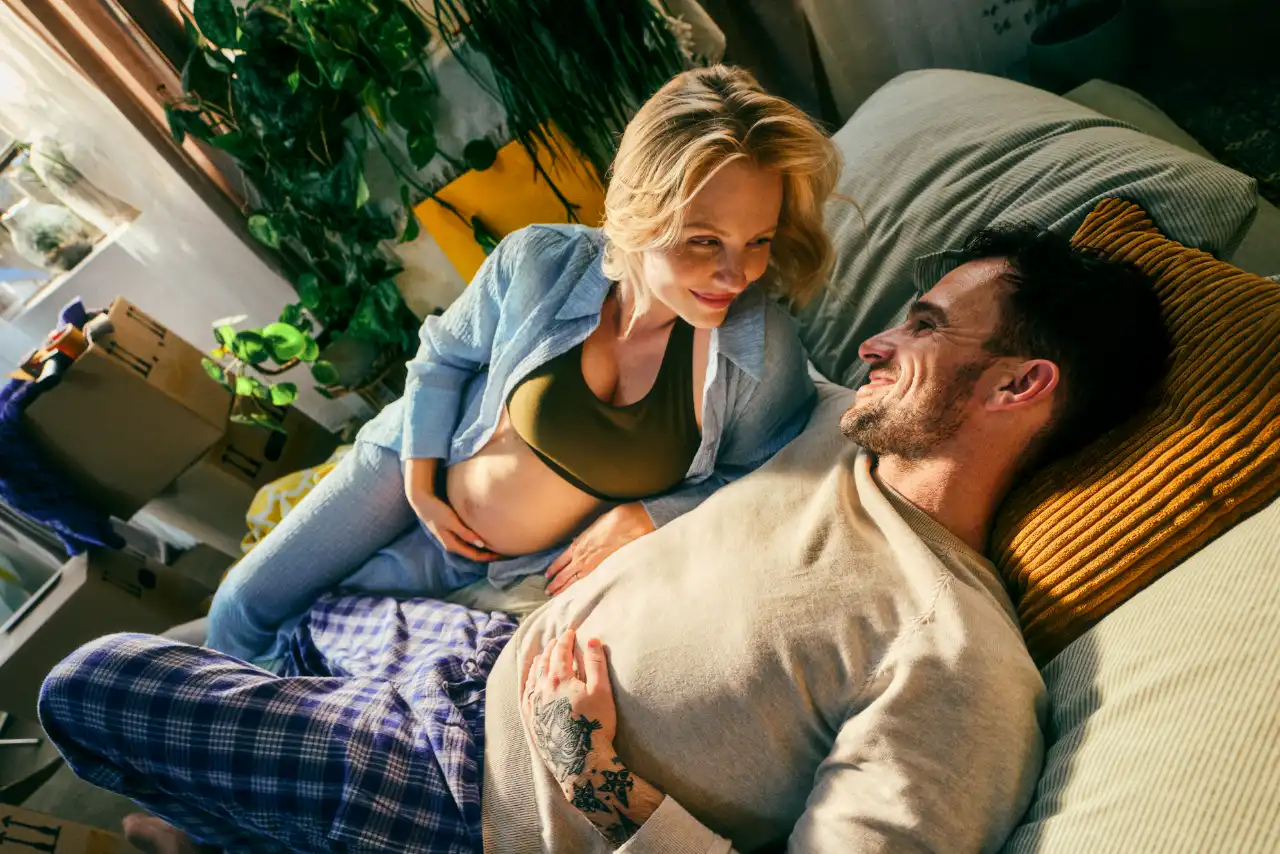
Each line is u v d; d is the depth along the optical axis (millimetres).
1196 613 805
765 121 906
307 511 1476
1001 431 1012
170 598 2078
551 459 1262
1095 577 916
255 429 2123
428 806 1105
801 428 1298
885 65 2037
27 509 1836
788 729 966
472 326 1359
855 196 1453
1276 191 1717
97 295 2000
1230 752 700
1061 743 857
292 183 1753
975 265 1074
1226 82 1880
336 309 1992
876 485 1062
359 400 2297
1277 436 846
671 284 1020
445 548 1424
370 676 1273
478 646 1273
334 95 1642
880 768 862
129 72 1690
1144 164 1187
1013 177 1292
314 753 1100
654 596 1078
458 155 1725
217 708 1111
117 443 1835
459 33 1569
